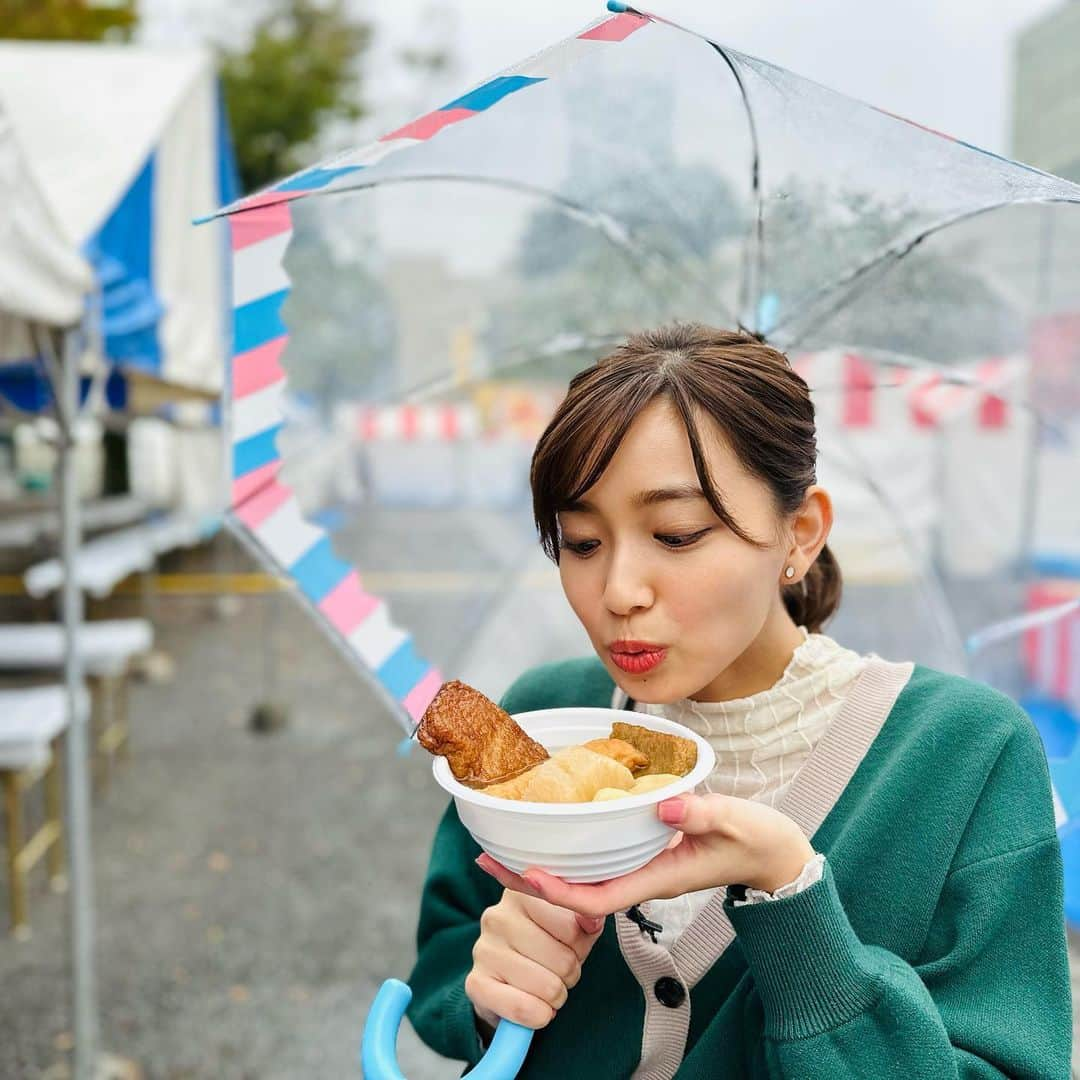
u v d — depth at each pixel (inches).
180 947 152.2
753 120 53.1
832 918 31.8
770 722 41.5
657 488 33.2
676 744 32.4
